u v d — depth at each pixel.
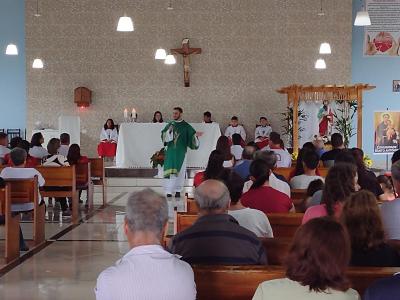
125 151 15.35
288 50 19.02
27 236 9.01
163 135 13.17
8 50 16.69
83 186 11.42
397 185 4.81
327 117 14.40
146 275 2.79
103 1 19.00
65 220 10.45
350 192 4.32
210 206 3.77
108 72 19.08
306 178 7.23
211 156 6.72
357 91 13.08
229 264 3.67
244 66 19.08
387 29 18.86
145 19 19.00
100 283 2.80
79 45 19.03
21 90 19.28
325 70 18.98
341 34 18.88
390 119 18.20
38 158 12.04
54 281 6.53
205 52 19.05
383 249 3.49
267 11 19.02
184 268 2.88
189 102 19.14
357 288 3.24
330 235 2.54
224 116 19.11
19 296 5.98
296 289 2.56
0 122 19.22
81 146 19.11
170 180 13.27
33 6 18.92
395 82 18.95
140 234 2.86
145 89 19.14
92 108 19.12
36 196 8.27
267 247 4.30
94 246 8.34
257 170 5.69
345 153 6.70
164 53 17.23
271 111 19.06
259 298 2.63
